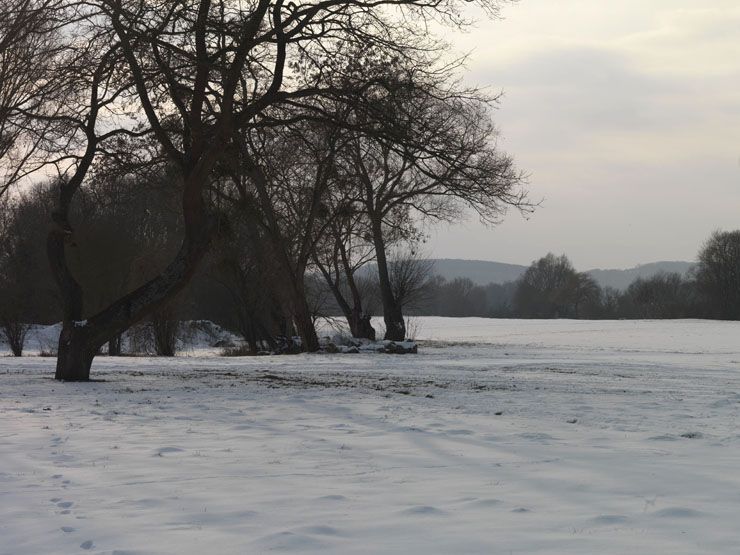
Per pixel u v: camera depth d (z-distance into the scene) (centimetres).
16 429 1146
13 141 2048
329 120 2117
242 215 3650
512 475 798
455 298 17588
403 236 4656
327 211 3988
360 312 4722
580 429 1164
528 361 3322
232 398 1628
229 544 543
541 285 15550
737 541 541
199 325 5603
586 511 638
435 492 716
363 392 1777
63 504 671
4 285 4825
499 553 513
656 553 511
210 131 2095
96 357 3450
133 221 4531
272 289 4103
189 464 863
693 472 809
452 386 1964
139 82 2005
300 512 637
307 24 2044
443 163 2056
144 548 536
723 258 12575
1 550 539
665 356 4053
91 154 2098
